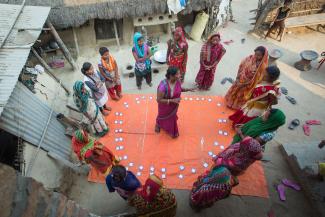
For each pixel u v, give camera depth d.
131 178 3.84
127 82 7.28
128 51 8.16
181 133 5.99
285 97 6.89
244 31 9.07
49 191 2.30
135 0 7.09
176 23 8.83
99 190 5.14
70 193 5.08
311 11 8.90
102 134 5.91
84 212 3.02
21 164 4.35
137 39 5.98
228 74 7.51
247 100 5.61
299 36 8.80
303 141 5.91
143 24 7.82
